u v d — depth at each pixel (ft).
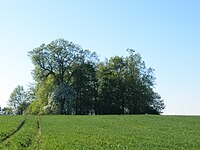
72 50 351.05
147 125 181.06
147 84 364.38
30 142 111.04
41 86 349.61
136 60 368.07
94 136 128.88
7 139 114.73
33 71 347.56
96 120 212.02
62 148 97.09
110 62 383.65
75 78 356.59
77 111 371.35
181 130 157.99
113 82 374.02
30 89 388.78
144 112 364.38
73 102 344.08
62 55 348.18
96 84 378.94
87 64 355.15
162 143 112.57
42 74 345.92
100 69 384.47
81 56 354.13
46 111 339.57
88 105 375.25
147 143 111.75
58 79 349.82
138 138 125.49
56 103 337.31
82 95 370.53
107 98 374.84
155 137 129.70
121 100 374.02
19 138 115.85
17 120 200.44
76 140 115.55
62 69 348.79
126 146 104.22
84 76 356.18
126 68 375.66
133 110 366.02
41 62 343.67
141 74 367.45
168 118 225.15
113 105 373.81
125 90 369.91
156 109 381.40
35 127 161.99
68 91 335.88
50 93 345.72
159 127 170.50
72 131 146.30
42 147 98.32
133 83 363.56
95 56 361.92
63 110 339.36
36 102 353.92
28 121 196.13
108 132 144.87
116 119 220.23
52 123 188.03
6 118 220.43
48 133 136.46
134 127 169.78
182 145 109.81
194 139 125.49
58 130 149.59
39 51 344.28
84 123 190.39
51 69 347.36
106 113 374.84
